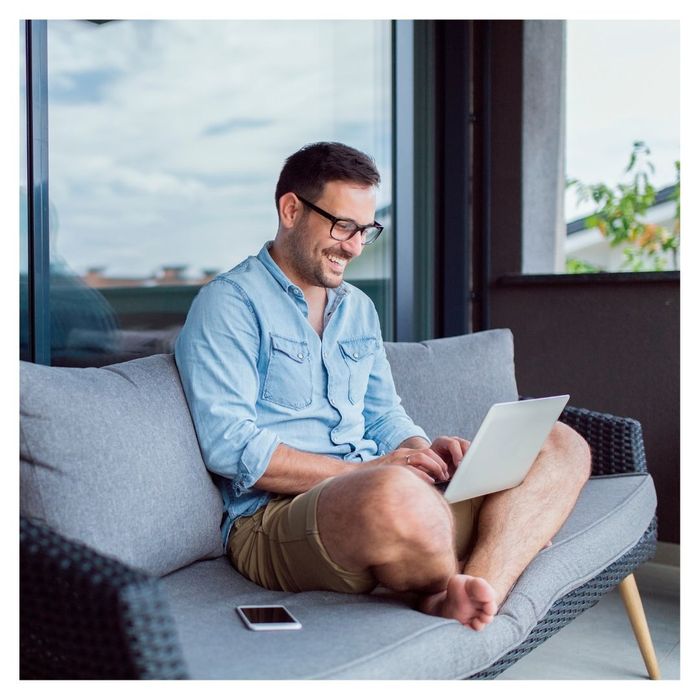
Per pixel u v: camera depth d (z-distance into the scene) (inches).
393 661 48.1
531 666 87.5
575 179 151.2
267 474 64.7
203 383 66.1
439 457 66.8
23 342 77.0
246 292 69.7
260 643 49.1
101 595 40.6
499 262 140.4
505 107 138.9
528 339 137.0
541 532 66.0
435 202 137.1
